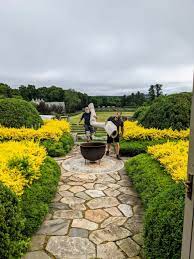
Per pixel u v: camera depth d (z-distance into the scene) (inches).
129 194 184.7
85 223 142.0
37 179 164.2
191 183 64.9
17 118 345.1
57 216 150.2
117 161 277.7
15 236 101.4
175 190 114.6
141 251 116.4
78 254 114.0
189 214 66.2
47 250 116.3
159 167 184.5
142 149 291.9
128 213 154.6
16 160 160.7
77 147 362.9
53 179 180.9
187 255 67.6
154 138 308.8
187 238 67.7
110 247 119.4
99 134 487.5
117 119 289.0
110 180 216.2
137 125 365.1
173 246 88.2
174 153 190.4
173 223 92.7
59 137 323.0
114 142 284.4
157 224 100.0
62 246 119.6
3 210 95.3
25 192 141.6
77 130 529.3
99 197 179.2
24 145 215.0
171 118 322.7
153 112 349.4
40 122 383.9
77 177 223.9
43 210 137.9
